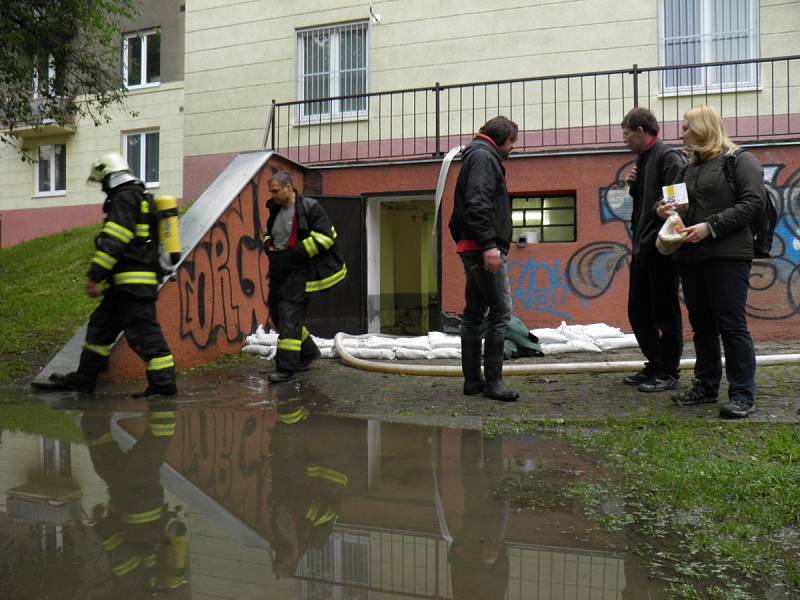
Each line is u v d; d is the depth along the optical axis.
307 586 1.84
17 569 1.93
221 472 2.97
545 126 10.87
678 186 3.93
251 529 2.28
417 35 11.68
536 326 8.43
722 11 10.26
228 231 7.19
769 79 9.98
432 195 9.20
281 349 5.57
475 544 2.16
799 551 2.09
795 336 7.55
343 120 12.12
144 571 1.93
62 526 2.29
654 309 4.60
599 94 10.63
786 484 2.63
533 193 8.65
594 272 8.26
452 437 3.63
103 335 5.12
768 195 3.78
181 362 6.33
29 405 4.67
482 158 4.34
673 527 2.30
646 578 1.91
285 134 12.54
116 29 11.77
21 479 2.85
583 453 3.26
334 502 2.57
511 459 3.18
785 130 9.93
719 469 2.83
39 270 10.34
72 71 11.59
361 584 1.86
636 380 4.90
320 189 9.54
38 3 10.11
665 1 10.50
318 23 12.35
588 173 8.30
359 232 9.36
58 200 18.56
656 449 3.23
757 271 7.67
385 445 3.47
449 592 1.81
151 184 17.73
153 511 2.46
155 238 5.01
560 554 2.07
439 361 6.46
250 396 4.97
